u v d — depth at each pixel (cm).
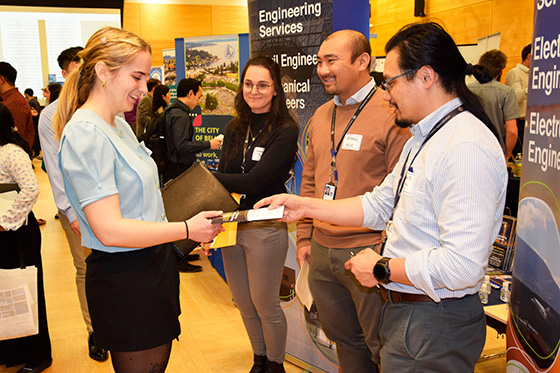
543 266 120
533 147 126
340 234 197
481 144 117
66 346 299
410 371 131
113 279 151
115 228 139
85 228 153
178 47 479
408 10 709
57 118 156
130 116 643
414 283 122
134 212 151
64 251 488
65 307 358
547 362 119
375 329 190
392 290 137
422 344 129
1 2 959
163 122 420
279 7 245
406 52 127
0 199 228
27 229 244
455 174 117
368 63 198
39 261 253
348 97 201
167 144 421
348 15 223
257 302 240
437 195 123
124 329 153
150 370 160
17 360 262
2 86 433
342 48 192
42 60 1002
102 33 150
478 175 115
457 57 127
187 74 470
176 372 269
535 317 126
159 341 157
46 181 880
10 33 973
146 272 154
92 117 145
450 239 115
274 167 222
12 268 239
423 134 132
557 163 112
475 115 128
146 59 152
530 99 128
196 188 205
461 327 129
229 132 245
